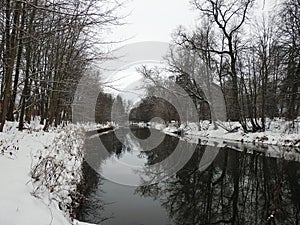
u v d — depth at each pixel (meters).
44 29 7.10
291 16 18.78
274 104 25.28
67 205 5.93
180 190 9.70
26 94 11.95
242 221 6.95
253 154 16.73
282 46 20.52
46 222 4.13
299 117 23.23
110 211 7.29
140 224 6.51
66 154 10.29
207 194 9.25
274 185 10.12
